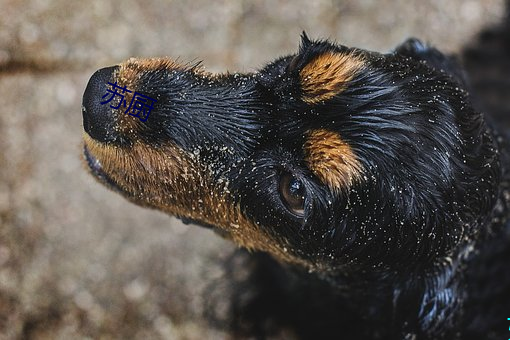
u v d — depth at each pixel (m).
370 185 0.60
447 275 0.65
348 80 0.61
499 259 0.69
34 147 0.81
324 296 0.73
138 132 0.62
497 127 0.72
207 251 0.81
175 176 0.63
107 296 0.80
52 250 0.80
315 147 0.61
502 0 0.87
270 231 0.64
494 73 0.87
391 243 0.61
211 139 0.62
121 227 0.81
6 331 0.78
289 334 0.79
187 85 0.63
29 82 0.82
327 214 0.61
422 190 0.60
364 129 0.60
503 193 0.67
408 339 0.67
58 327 0.79
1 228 0.80
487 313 0.70
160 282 0.81
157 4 0.84
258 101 0.63
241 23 0.85
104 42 0.83
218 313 0.80
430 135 0.61
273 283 0.78
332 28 0.86
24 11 0.82
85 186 0.81
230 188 0.63
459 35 0.87
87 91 0.63
